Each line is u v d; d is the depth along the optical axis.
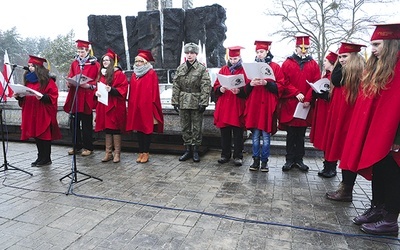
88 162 5.42
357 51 3.63
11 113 7.53
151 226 3.02
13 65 4.69
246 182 4.37
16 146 6.67
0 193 3.88
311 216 3.29
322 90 4.27
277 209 3.46
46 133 5.02
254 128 4.84
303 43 4.68
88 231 2.91
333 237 2.85
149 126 5.21
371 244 2.74
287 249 2.63
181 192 3.96
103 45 8.35
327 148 3.92
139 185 4.22
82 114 5.75
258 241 2.75
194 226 3.03
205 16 7.83
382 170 2.85
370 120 2.74
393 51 2.59
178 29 7.87
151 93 5.22
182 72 5.31
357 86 3.53
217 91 5.11
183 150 5.95
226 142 5.35
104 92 4.68
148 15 7.98
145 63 5.30
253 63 4.30
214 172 4.83
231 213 3.34
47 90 4.98
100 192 3.94
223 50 8.17
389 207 2.86
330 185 4.30
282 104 4.83
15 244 2.67
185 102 5.28
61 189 4.04
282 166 5.23
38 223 3.07
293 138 4.94
